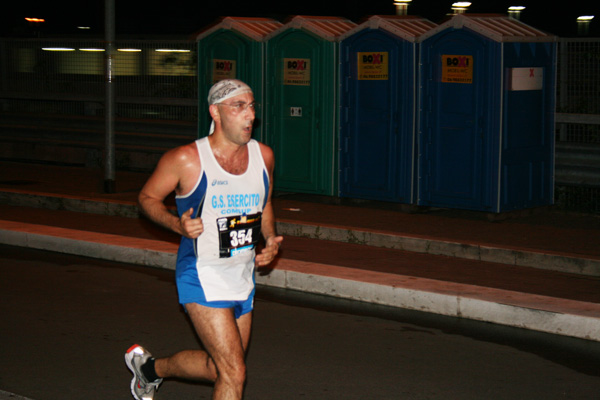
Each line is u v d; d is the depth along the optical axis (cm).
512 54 1108
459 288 801
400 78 1177
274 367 642
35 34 2611
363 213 1185
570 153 1195
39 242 1070
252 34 1297
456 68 1128
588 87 1245
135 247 992
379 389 596
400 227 1074
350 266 924
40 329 733
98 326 744
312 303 823
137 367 517
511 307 743
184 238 466
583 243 978
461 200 1146
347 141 1240
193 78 1673
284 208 1225
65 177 1527
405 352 677
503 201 1125
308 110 1267
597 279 870
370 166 1224
